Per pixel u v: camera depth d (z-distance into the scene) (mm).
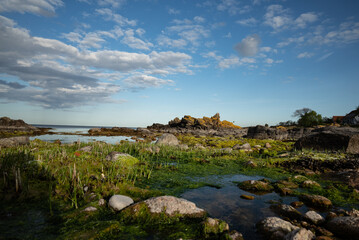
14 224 4566
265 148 20375
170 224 4957
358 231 4250
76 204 5586
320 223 5133
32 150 12602
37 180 6973
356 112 74250
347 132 15461
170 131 68500
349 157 12523
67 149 15172
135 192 6785
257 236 4582
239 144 23422
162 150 18484
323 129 17719
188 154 17422
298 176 9852
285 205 6129
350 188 8383
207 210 5953
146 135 47781
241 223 5195
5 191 5879
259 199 7012
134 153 17375
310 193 7781
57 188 6539
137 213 5203
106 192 6504
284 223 4707
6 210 5109
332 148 15398
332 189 8109
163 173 10461
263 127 35031
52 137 35094
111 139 36000
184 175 10305
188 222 5094
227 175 10578
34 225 4602
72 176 7281
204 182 9078
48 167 8086
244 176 10430
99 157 12055
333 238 4391
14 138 16500
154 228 4762
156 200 5520
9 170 7488
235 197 7180
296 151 15664
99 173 8508
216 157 15930
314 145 16375
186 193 7496
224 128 76062
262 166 12578
